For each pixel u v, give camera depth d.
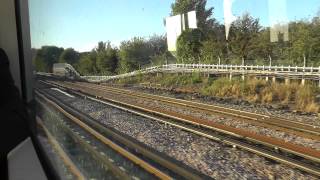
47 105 4.41
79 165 2.24
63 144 3.03
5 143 4.58
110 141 2.14
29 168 3.56
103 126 2.41
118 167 1.79
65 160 2.52
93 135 2.47
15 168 3.68
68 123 3.24
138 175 1.74
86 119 2.72
